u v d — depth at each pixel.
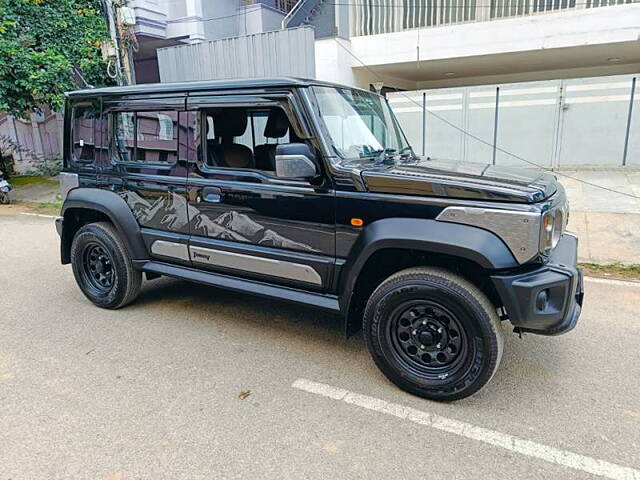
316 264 3.16
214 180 3.50
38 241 7.02
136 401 2.86
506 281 2.57
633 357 3.32
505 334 3.68
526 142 11.10
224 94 3.35
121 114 3.92
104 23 11.39
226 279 3.68
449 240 2.64
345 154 3.15
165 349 3.54
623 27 9.66
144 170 3.86
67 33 11.00
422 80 15.17
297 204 3.15
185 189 3.66
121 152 4.02
